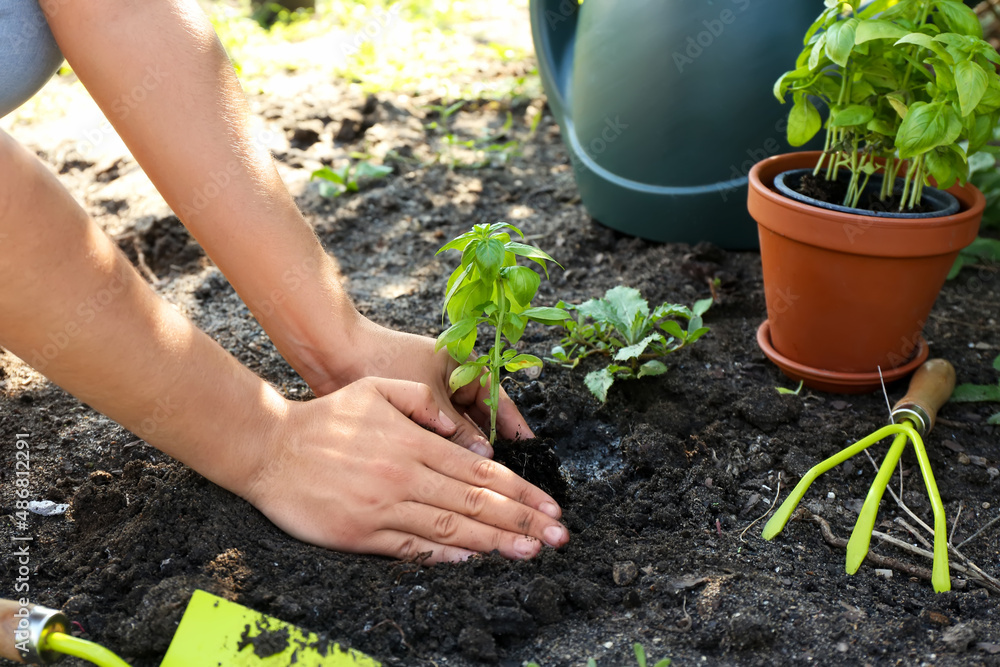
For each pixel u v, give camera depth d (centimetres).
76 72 78
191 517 80
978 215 88
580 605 77
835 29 85
